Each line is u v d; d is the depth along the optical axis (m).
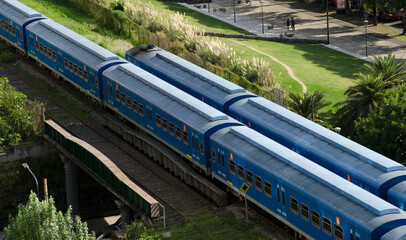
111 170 49.19
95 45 67.00
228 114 53.59
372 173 39.66
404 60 85.81
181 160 51.84
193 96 58.31
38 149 60.50
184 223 44.34
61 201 61.56
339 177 38.78
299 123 47.22
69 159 57.97
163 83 56.84
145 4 108.12
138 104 56.69
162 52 67.69
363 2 107.12
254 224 43.59
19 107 61.34
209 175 50.31
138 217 49.41
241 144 45.19
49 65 71.56
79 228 37.78
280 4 124.44
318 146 44.34
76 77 66.44
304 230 39.38
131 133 57.34
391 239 32.88
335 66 84.56
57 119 63.22
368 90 59.41
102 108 64.31
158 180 51.31
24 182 60.28
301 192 38.97
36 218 37.31
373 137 51.81
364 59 87.88
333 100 70.69
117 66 61.88
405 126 50.22
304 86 75.50
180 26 87.56
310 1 125.44
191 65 62.56
